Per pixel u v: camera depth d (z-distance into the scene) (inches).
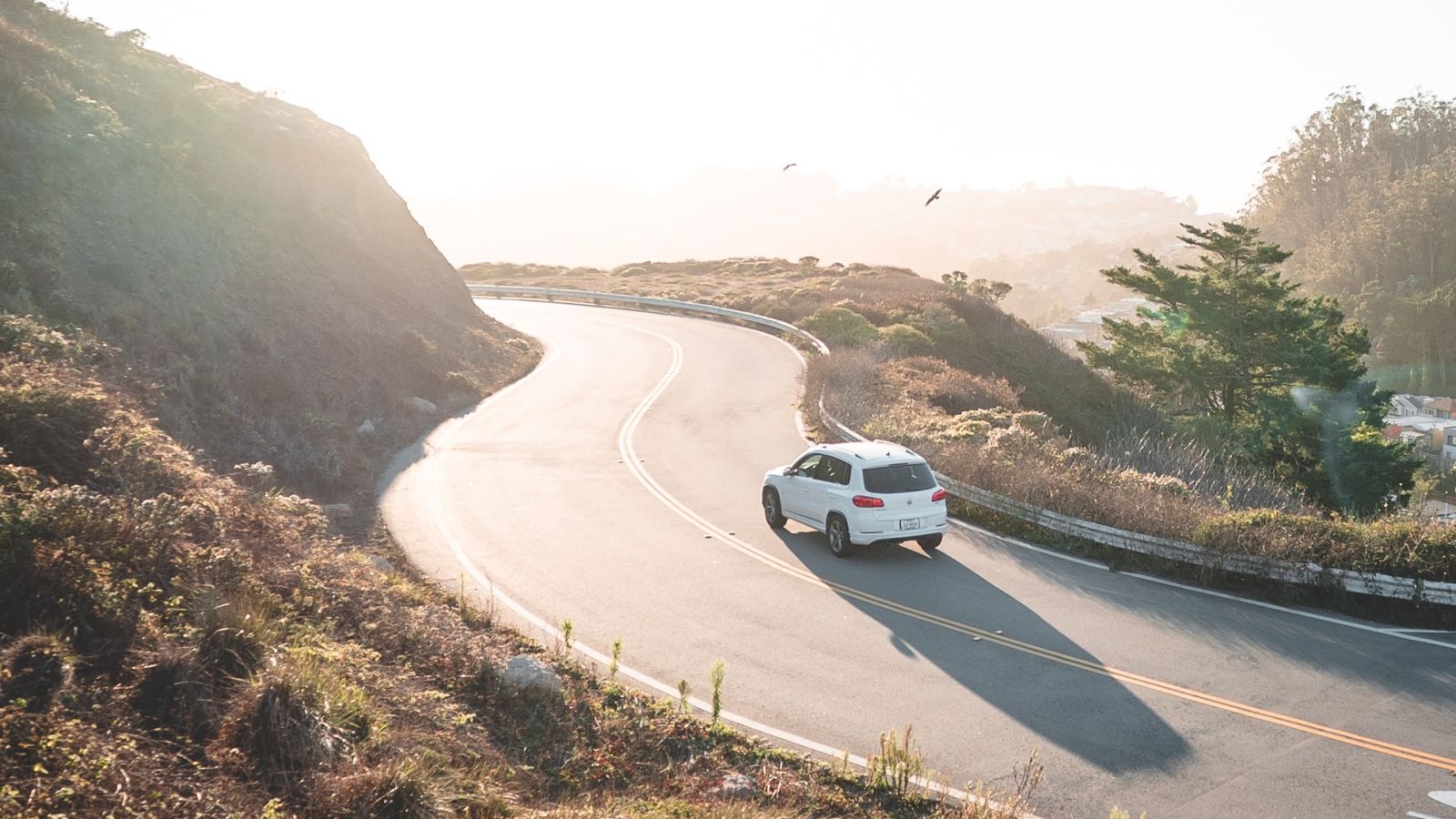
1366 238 6530.5
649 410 1095.6
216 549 387.2
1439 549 504.7
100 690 270.4
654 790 325.7
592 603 520.1
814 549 621.6
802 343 1545.3
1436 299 5708.7
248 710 272.7
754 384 1246.9
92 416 476.7
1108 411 1654.8
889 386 1133.7
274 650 323.3
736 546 625.9
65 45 1169.4
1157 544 575.5
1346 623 486.3
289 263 1122.0
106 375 657.0
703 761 350.3
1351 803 319.0
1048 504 657.6
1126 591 540.1
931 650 456.1
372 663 365.7
